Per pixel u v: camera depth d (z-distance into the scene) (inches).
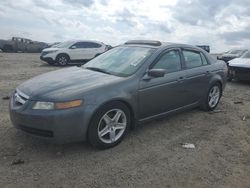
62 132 170.6
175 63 236.7
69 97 172.2
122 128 196.7
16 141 193.8
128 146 195.2
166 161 176.9
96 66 227.8
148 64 212.5
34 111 171.5
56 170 161.5
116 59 227.6
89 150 186.2
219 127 239.6
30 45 1472.7
